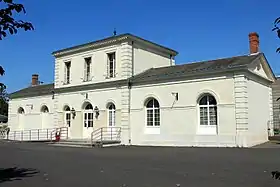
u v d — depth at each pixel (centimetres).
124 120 2578
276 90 3125
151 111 2492
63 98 3109
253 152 1725
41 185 902
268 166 1197
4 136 3853
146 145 2438
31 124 3497
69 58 3097
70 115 3027
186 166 1244
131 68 2692
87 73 2961
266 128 2412
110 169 1202
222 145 2105
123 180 963
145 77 2511
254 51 2466
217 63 2339
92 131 2827
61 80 3144
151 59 2916
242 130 2045
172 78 2361
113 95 2700
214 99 2191
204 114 2225
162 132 2381
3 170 1207
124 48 2688
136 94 2566
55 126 3128
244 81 2075
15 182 951
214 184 880
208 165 1258
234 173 1055
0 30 773
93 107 2833
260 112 2330
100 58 2848
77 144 2555
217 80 2166
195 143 2216
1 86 853
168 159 1491
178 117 2316
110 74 2786
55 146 2514
